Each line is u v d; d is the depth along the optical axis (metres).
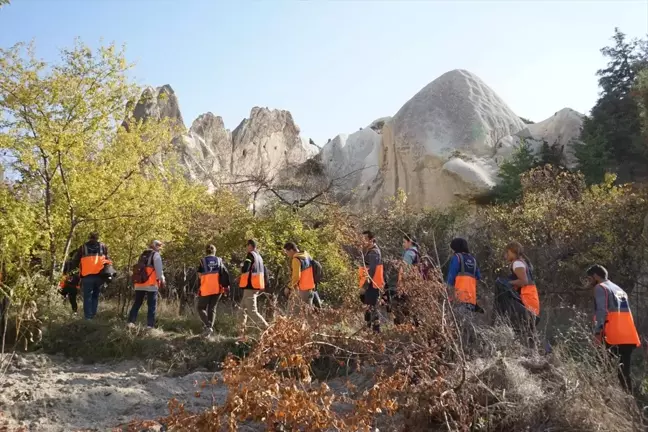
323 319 6.06
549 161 28.23
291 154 48.50
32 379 7.35
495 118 33.84
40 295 9.35
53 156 10.45
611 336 6.26
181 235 13.14
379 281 8.38
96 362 8.73
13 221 8.58
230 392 4.47
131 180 11.40
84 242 11.38
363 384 6.04
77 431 5.49
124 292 11.94
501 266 13.62
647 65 27.62
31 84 10.32
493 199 28.03
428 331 5.56
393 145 35.34
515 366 5.30
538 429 4.76
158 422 4.61
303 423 4.48
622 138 27.53
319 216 14.77
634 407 4.92
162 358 8.71
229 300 13.09
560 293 12.56
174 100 37.94
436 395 4.93
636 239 12.70
